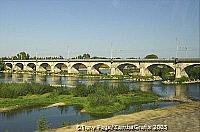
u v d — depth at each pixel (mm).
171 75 168375
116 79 166500
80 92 98062
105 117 70000
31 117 70750
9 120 67750
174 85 136625
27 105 85125
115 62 185125
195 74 158750
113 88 102688
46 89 106125
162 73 175625
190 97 99125
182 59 154625
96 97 84375
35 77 187625
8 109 79625
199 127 54125
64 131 52031
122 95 99688
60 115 72750
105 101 81500
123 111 76312
